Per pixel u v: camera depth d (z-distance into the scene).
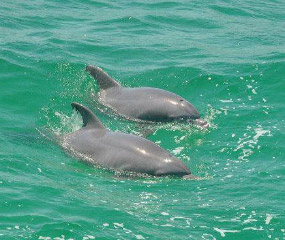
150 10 51.47
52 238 23.75
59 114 35.19
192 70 40.38
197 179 29.12
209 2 54.62
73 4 51.75
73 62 40.47
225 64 41.38
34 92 36.91
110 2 52.94
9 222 24.42
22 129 33.09
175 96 36.53
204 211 26.47
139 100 36.56
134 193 27.72
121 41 44.75
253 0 56.78
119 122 35.66
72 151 31.20
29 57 40.44
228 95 37.78
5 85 37.12
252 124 34.31
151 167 29.53
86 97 37.31
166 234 24.69
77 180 28.48
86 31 46.09
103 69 40.28
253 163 30.66
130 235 24.41
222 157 31.33
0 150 30.31
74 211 25.62
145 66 41.12
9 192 26.42
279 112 35.53
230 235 24.91
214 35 47.25
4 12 48.12
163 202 27.06
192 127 34.56
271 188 28.34
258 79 39.22
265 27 49.75
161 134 34.16
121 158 30.05
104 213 25.73
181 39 46.00
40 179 28.02
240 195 27.78
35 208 25.50
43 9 49.88
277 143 32.25
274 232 25.16
